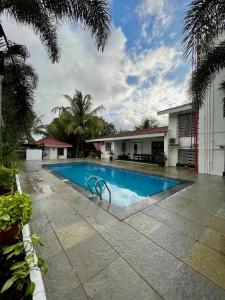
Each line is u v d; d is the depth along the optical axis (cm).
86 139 2380
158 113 1350
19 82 672
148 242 273
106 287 187
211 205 445
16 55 630
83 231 305
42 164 1384
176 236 293
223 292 184
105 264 222
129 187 804
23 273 135
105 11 480
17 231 217
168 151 1323
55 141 2178
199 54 482
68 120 2205
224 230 315
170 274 207
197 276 204
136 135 1530
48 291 181
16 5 444
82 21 480
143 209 413
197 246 264
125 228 318
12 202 214
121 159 1900
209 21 459
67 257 234
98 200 476
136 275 204
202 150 1003
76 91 2183
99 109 2308
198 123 1038
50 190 579
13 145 770
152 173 983
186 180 781
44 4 457
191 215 381
